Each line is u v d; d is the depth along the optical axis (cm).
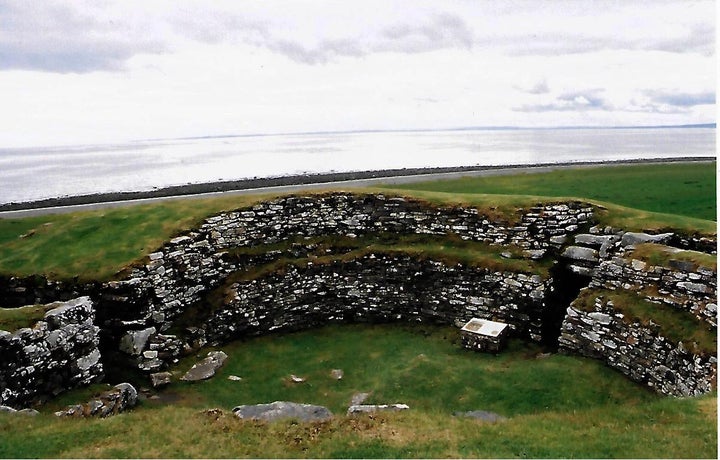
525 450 1262
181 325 2597
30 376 1875
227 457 1268
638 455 1214
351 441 1339
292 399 2127
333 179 5309
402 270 2969
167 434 1415
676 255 2277
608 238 2694
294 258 3066
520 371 2205
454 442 1323
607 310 2336
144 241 2756
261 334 2817
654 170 5288
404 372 2256
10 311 2011
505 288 2689
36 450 1319
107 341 2397
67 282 2484
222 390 2205
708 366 1859
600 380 2117
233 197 3303
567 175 5069
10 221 3491
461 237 3061
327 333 2855
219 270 2866
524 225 2916
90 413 1852
